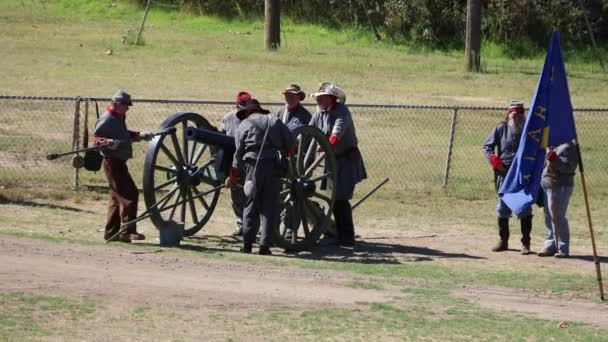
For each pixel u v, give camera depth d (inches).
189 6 3686.0
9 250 878.4
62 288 748.0
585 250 1077.8
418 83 2432.3
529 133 892.6
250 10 3659.0
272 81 2329.0
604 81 2669.8
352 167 1043.9
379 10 3422.7
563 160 1000.9
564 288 882.8
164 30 3331.7
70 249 907.4
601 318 775.1
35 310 684.1
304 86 2278.5
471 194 1371.8
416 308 762.8
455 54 3184.1
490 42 3309.5
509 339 681.0
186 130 969.5
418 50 3189.0
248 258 935.7
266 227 965.2
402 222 1215.6
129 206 981.2
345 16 3494.1
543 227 1210.0
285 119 1042.1
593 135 1815.9
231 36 3260.3
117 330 650.2
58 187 1296.8
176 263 876.0
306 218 1018.7
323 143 1017.5
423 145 1669.5
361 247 1058.7
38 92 1998.0
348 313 729.0
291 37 3302.2
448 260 997.2
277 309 728.3
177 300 735.1
